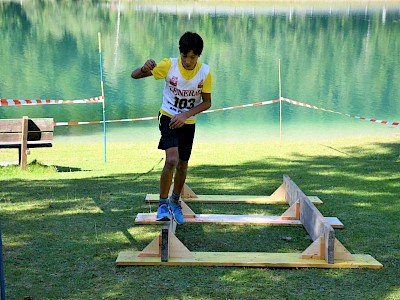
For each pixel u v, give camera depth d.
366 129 14.08
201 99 5.30
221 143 11.34
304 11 48.84
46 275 4.59
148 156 9.89
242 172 8.46
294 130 13.98
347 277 4.61
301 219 5.88
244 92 19.83
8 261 4.83
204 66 5.09
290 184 6.44
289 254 4.98
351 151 10.12
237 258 4.86
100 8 49.28
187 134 5.31
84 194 6.97
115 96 18.66
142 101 17.94
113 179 7.86
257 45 30.97
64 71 22.67
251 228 5.79
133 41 31.30
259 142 11.36
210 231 5.69
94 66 23.91
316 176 8.17
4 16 42.09
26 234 5.48
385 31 36.69
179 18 42.25
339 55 28.22
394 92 20.28
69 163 9.25
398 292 4.35
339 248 4.87
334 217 6.06
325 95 19.61
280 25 39.28
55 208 6.35
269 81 21.92
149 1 56.09
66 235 5.48
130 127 14.05
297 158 9.52
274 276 4.61
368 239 5.48
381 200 6.85
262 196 6.95
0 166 8.71
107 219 5.98
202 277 4.58
